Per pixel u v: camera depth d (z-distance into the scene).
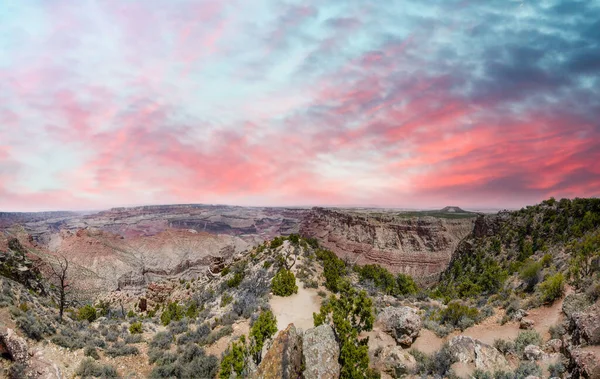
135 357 29.14
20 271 63.34
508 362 24.20
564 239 63.44
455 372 23.77
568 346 21.00
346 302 32.16
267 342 28.78
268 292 54.81
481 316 36.41
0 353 20.45
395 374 26.05
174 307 57.56
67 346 26.27
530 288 40.06
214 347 33.28
